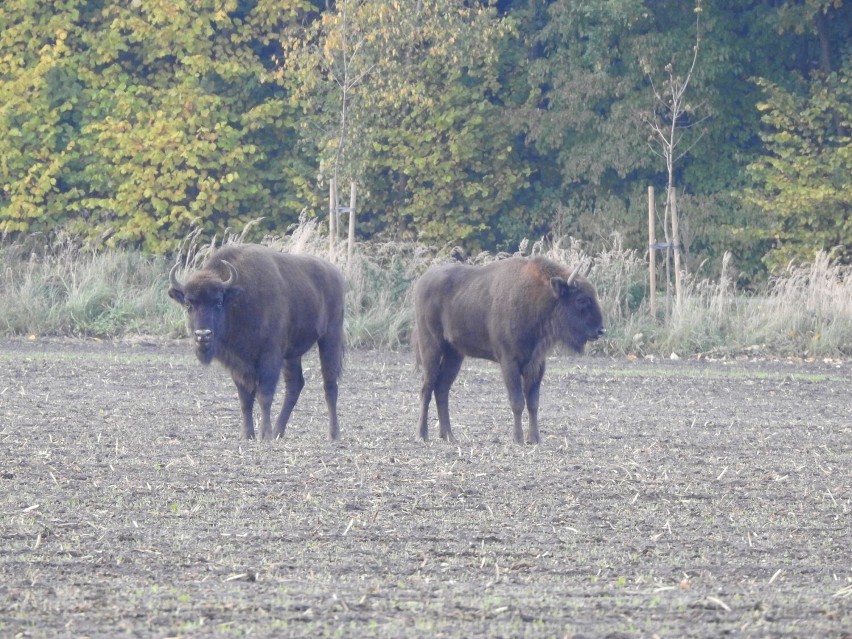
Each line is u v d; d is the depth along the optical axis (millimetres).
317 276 56312
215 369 75062
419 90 118938
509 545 33594
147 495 38906
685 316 92688
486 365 81312
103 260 101938
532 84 126750
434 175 123750
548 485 41656
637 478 43344
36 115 118688
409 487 40781
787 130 125625
